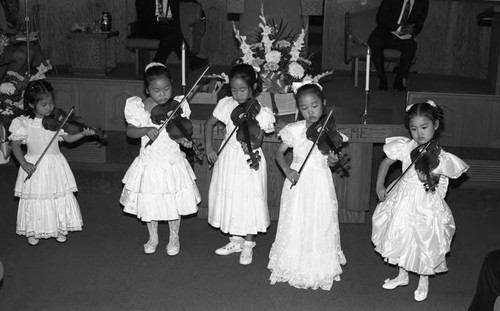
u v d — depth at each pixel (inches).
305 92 155.8
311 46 433.7
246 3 285.9
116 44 374.9
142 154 175.8
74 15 366.9
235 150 173.2
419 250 154.9
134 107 169.8
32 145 180.5
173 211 175.3
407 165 159.8
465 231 208.8
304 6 294.4
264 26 209.5
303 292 163.3
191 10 340.2
